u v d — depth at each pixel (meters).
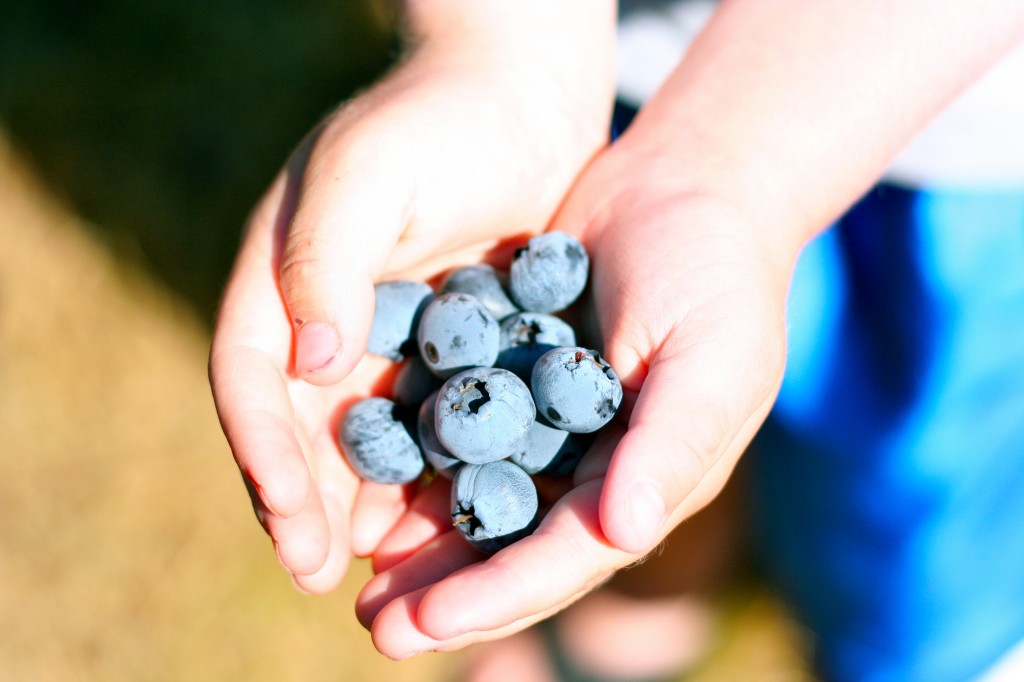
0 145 0.53
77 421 0.46
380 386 0.31
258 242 0.30
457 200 0.30
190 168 0.54
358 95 0.32
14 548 0.43
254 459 0.27
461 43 0.32
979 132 0.34
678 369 0.27
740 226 0.30
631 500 0.25
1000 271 0.35
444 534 0.29
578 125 0.33
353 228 0.28
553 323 0.30
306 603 0.42
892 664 0.40
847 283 0.36
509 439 0.28
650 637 0.43
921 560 0.38
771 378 0.28
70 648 0.42
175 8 0.57
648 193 0.31
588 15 0.34
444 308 0.29
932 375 0.36
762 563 0.45
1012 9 0.31
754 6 0.33
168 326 0.49
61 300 0.49
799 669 0.43
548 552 0.26
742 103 0.32
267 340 0.29
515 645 0.43
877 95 0.31
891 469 0.37
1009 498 0.37
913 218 0.35
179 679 0.41
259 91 0.55
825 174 0.31
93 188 0.53
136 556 0.43
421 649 0.27
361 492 0.31
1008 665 0.39
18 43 0.56
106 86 0.55
